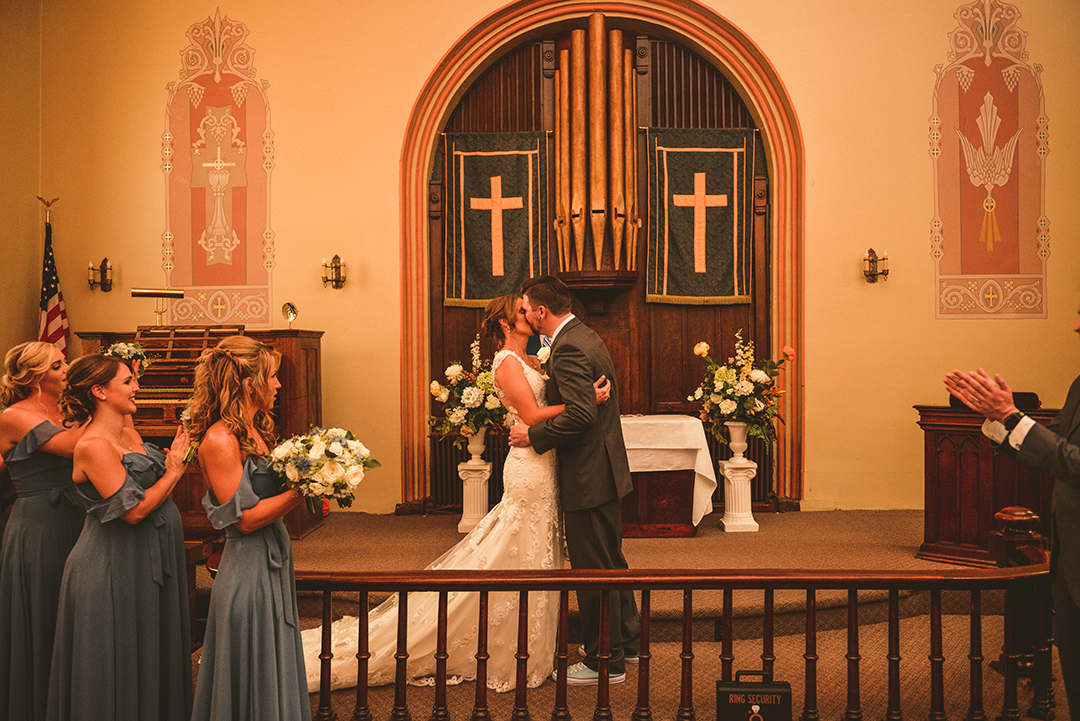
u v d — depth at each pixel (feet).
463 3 20.77
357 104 20.86
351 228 20.85
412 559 15.74
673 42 21.72
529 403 10.42
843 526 18.57
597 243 21.03
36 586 9.14
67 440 9.42
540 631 10.86
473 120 21.99
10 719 9.04
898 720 8.73
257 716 7.47
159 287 21.03
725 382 17.80
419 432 21.26
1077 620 7.03
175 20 21.03
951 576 8.51
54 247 21.12
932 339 20.52
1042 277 20.35
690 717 8.83
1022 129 20.42
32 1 20.88
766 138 21.49
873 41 20.56
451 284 21.79
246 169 20.97
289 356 17.95
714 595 13.38
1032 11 20.33
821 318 20.71
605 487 10.32
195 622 12.01
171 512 8.62
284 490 8.01
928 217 20.51
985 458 14.76
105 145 21.08
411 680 11.01
